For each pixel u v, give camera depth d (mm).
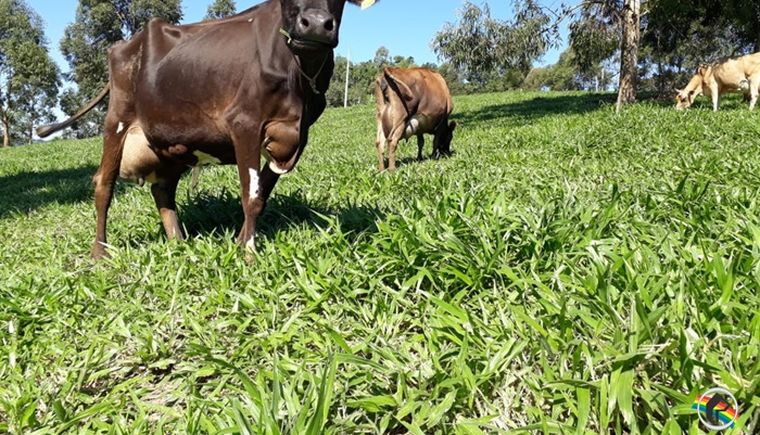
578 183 5809
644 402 2012
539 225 3539
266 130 3922
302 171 8586
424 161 10305
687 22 23516
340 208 5414
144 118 4254
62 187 10500
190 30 4246
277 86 3807
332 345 2770
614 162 7176
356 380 2369
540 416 2010
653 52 27641
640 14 19859
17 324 3256
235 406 2041
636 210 4016
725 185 4859
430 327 2807
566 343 2230
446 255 3246
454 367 2344
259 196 4008
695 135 8914
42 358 3020
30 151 22859
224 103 3938
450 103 10586
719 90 17469
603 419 1887
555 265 3191
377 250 3562
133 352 3061
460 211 4102
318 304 3186
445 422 2133
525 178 6180
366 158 11445
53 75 60625
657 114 12469
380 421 2160
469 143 12195
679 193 4242
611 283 2689
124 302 3488
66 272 4145
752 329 2178
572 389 2076
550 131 11461
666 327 2184
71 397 2631
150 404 2465
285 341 2857
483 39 20031
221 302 3357
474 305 2990
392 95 9578
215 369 2641
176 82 4051
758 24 21578
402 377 2289
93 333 3166
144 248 4605
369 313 3035
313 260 3637
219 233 4957
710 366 1925
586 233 3496
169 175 4684
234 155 4266
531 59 20266
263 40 3838
